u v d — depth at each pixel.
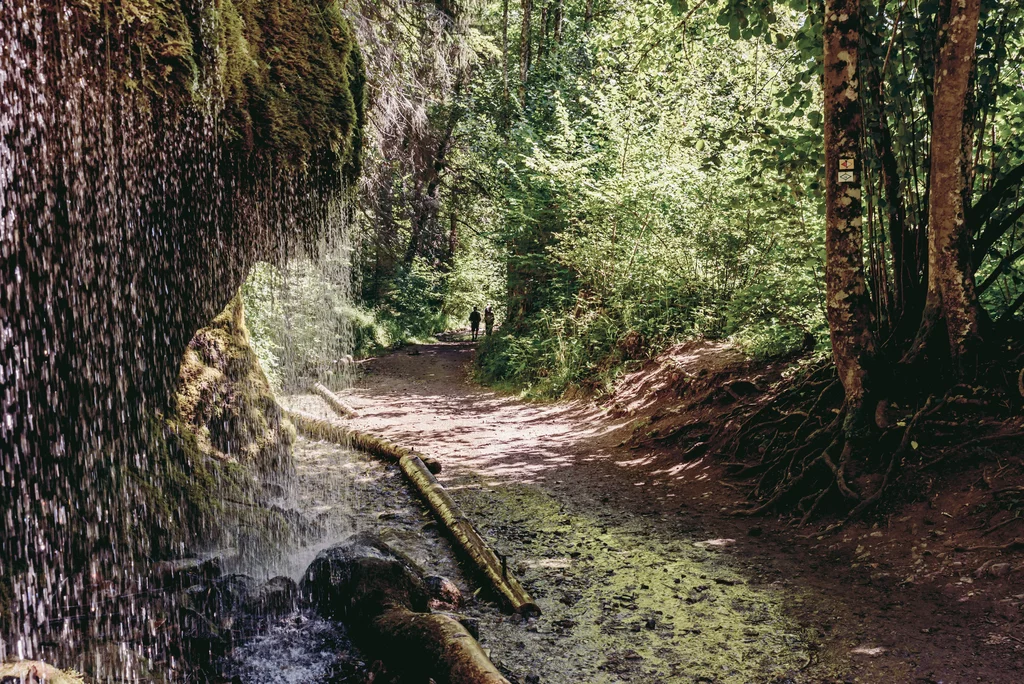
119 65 3.94
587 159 16.27
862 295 7.41
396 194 26.64
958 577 5.39
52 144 3.88
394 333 29.08
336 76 5.53
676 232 15.25
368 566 5.06
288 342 15.87
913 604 5.19
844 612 5.19
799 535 6.80
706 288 14.05
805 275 10.53
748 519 7.42
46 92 3.70
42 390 4.58
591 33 22.80
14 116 3.65
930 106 7.79
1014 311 7.66
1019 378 6.62
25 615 4.14
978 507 5.95
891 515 6.45
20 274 4.24
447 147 27.28
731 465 8.62
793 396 8.93
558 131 19.03
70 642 4.03
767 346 10.88
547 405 14.53
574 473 9.56
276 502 7.09
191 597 4.79
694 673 4.48
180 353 5.93
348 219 6.11
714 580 5.93
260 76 4.95
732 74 13.65
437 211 29.86
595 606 5.48
